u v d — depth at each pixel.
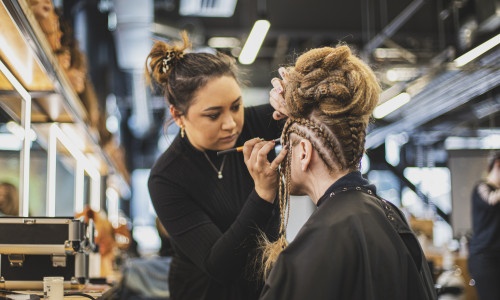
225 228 1.78
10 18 2.18
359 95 1.24
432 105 9.92
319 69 1.27
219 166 1.79
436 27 9.72
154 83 1.86
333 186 1.23
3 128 3.20
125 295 4.08
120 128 12.15
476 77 8.25
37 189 3.87
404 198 14.31
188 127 1.73
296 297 1.06
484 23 7.36
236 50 10.49
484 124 10.29
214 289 1.78
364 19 9.65
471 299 5.13
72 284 2.21
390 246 1.12
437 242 10.11
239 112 1.73
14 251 2.14
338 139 1.24
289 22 9.80
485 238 4.50
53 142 4.03
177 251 1.87
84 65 4.28
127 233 5.23
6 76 2.82
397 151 14.32
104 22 8.02
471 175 7.50
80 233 2.19
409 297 1.12
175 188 1.75
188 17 9.39
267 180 1.52
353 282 1.08
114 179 7.81
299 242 1.13
